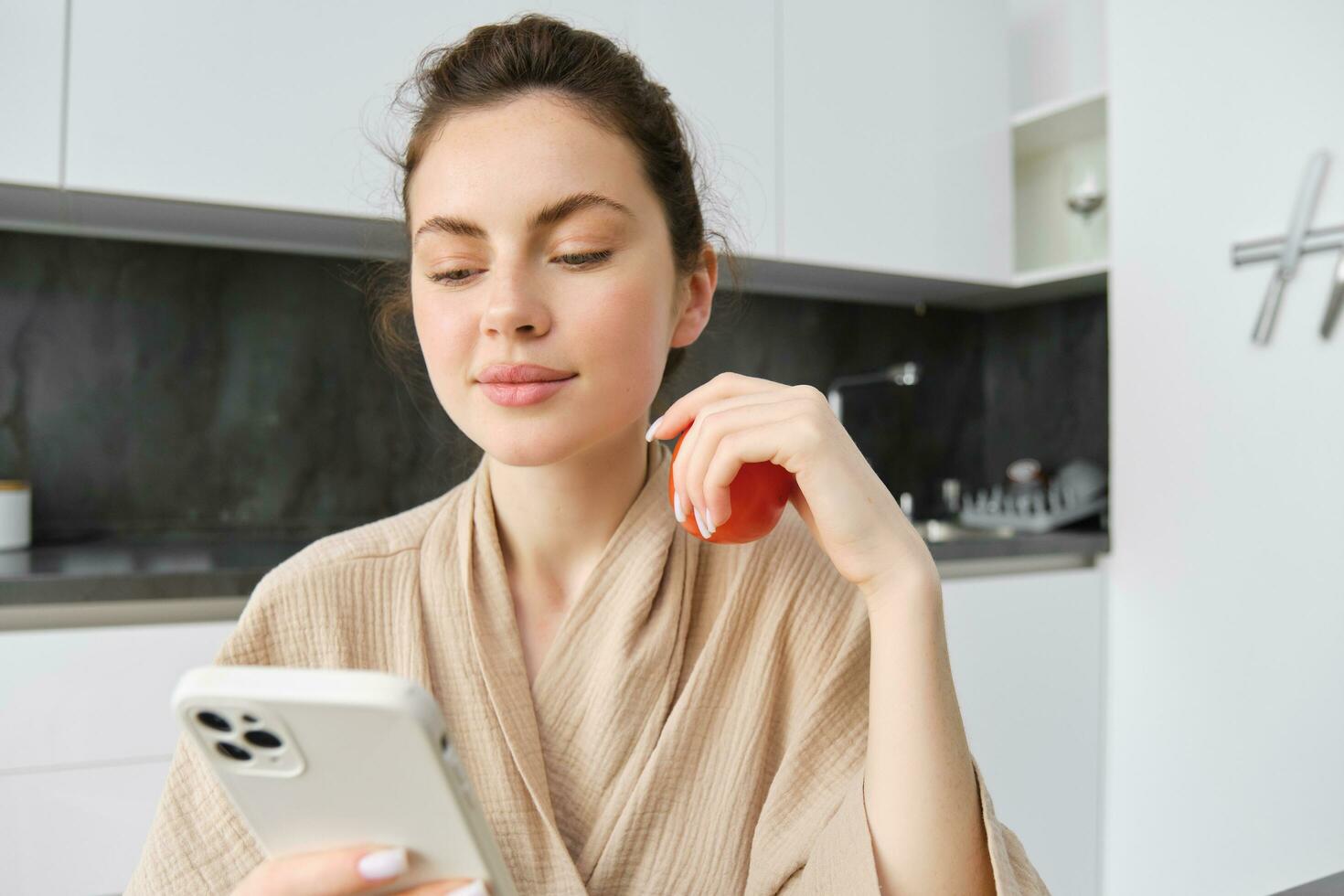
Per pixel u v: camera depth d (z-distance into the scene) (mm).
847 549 516
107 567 1402
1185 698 1914
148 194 1472
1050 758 1988
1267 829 1770
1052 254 2451
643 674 556
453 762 327
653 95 571
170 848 527
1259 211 1781
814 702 571
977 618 1896
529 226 501
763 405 520
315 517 1955
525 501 572
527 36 541
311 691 304
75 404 1781
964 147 2199
